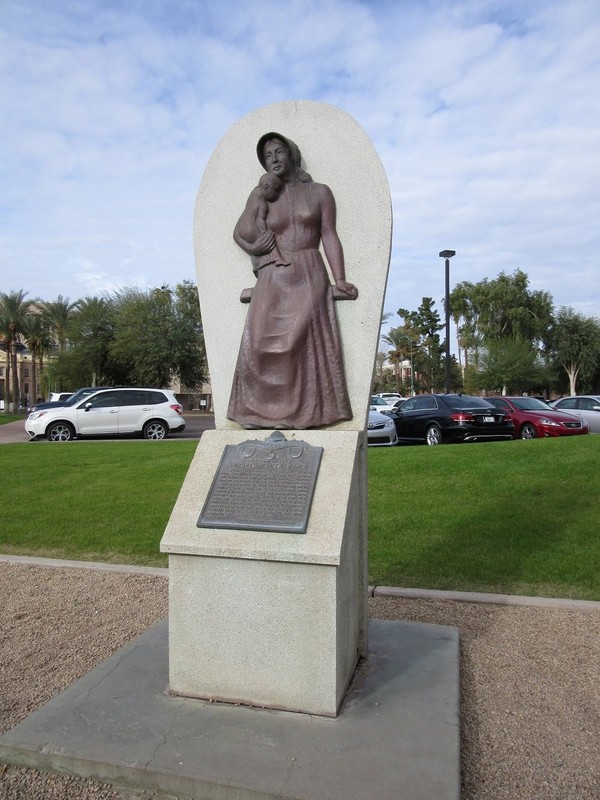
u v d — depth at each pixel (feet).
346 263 11.45
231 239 12.27
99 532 21.11
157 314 128.47
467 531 19.57
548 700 10.12
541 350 161.17
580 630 12.90
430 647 11.59
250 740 8.47
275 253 11.39
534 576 16.03
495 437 42.83
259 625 9.32
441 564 16.99
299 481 9.96
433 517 21.12
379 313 11.25
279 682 9.27
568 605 14.12
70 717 9.12
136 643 11.84
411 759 8.02
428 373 186.80
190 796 7.78
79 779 8.19
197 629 9.61
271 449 10.50
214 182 12.44
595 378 163.32
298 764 7.93
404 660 11.02
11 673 11.27
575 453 29.99
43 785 8.09
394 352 191.42
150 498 25.61
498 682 10.76
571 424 45.32
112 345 130.41
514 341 145.69
